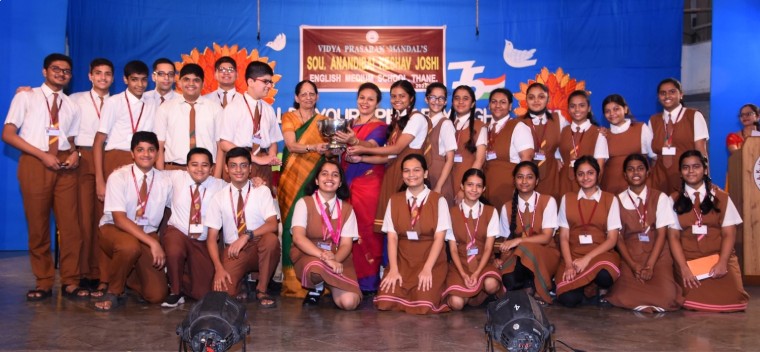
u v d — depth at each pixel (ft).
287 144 15.37
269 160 14.75
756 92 20.98
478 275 13.76
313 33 20.98
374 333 11.62
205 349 7.59
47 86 14.46
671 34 20.38
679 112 15.96
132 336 11.19
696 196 14.40
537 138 16.07
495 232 14.12
